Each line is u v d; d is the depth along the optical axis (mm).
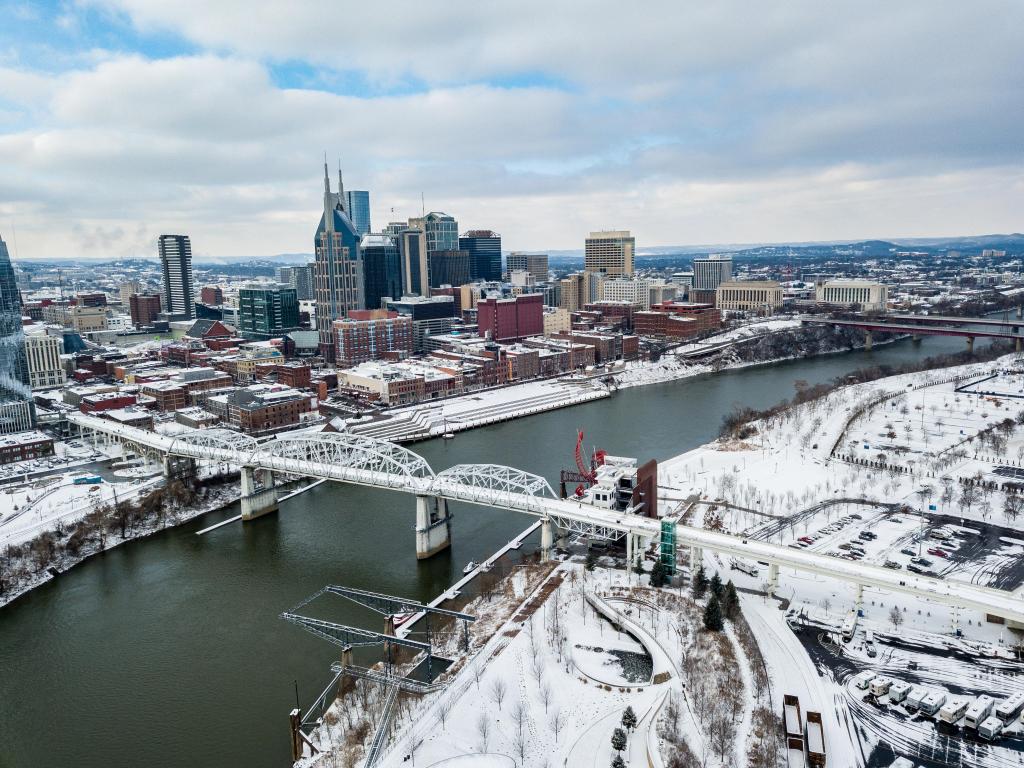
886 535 185375
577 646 140250
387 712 117625
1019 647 133500
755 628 142500
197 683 137000
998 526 190000
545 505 182875
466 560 190375
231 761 115250
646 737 111062
